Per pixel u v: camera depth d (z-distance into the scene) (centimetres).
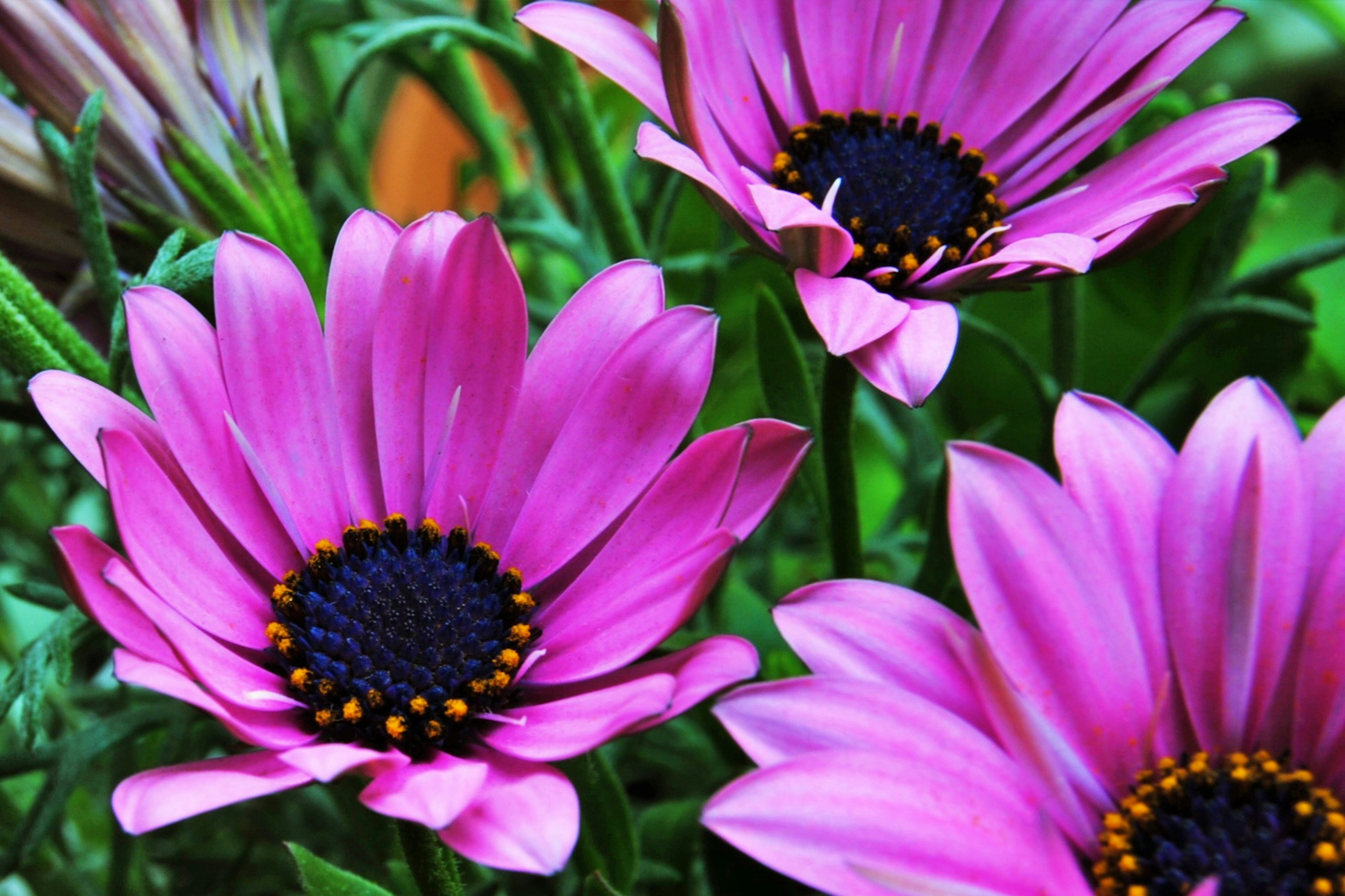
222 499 21
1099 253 21
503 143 28
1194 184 21
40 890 25
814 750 20
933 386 20
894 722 20
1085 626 21
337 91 27
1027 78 23
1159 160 22
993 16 23
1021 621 21
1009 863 20
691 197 28
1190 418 26
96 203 22
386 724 21
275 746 19
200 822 26
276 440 21
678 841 24
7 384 23
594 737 20
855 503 23
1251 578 21
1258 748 21
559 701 21
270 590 21
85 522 29
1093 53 23
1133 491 21
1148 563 21
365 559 22
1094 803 21
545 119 26
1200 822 21
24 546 28
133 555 20
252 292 21
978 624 22
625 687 20
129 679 19
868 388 28
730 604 25
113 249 23
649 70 22
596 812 22
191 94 23
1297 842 21
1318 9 30
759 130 23
